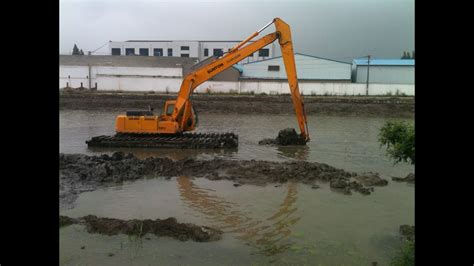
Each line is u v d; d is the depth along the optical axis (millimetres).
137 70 55062
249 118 35750
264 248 7664
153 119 19875
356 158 16969
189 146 19109
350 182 12289
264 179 12836
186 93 20172
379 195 11305
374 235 8312
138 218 9344
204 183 12484
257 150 18938
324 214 9672
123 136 20125
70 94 44688
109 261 7031
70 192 11352
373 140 22422
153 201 10680
